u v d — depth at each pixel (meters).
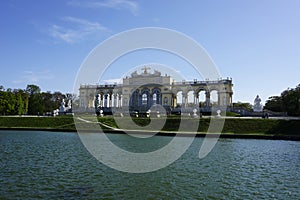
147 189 16.12
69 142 37.47
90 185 16.75
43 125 62.66
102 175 19.12
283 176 19.50
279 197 15.02
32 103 125.56
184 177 19.02
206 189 16.30
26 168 20.80
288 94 87.00
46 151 29.25
